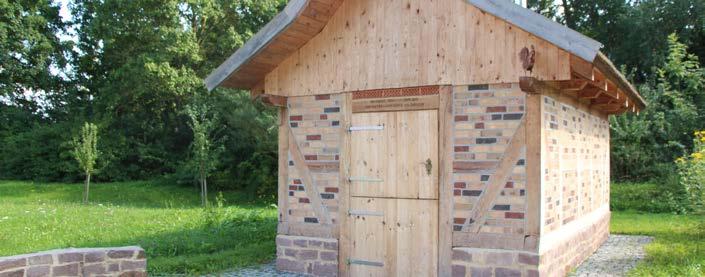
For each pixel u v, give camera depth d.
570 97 8.72
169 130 30.02
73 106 30.44
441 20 7.51
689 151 20.30
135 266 7.32
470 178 7.29
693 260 8.98
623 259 9.65
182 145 30.17
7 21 28.09
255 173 24.00
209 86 8.16
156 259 9.06
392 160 7.81
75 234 11.79
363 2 8.04
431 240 7.52
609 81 7.85
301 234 8.51
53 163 27.98
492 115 7.19
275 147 22.88
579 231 9.16
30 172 28.23
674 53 21.02
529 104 7.00
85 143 20.72
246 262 9.15
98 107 28.39
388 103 7.83
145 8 24.44
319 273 8.30
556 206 7.75
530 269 6.91
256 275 8.34
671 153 20.98
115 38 25.92
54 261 6.73
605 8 26.52
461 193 7.34
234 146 24.77
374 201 7.94
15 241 10.82
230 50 26.25
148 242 10.48
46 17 30.11
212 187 25.73
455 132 7.39
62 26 31.03
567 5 28.08
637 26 24.00
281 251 8.63
